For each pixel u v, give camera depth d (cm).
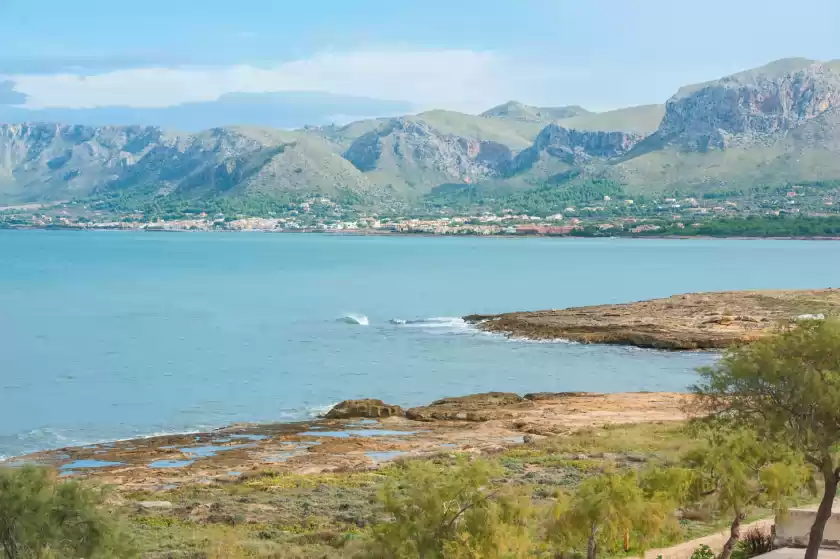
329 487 4481
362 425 6512
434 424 6525
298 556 3212
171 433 6525
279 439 5991
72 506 2719
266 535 3606
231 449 5703
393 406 6956
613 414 6662
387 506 2752
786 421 2905
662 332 10812
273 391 8162
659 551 3116
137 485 4641
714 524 3491
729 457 2903
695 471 3030
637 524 2881
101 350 10875
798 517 3108
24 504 2625
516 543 2723
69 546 2670
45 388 8362
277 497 4266
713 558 3027
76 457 5509
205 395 7988
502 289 19962
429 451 5450
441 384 8506
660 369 9112
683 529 3378
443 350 10588
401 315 14700
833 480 2814
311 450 5581
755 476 2948
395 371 9212
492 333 11950
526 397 7544
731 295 13425
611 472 2989
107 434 6525
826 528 3069
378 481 4622
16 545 2592
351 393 8081
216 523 3788
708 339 10319
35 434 6494
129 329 12962
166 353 10594
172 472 4978
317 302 17138
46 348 11069
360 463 5150
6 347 11156
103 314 15025
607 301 17238
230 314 14938
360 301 17312
